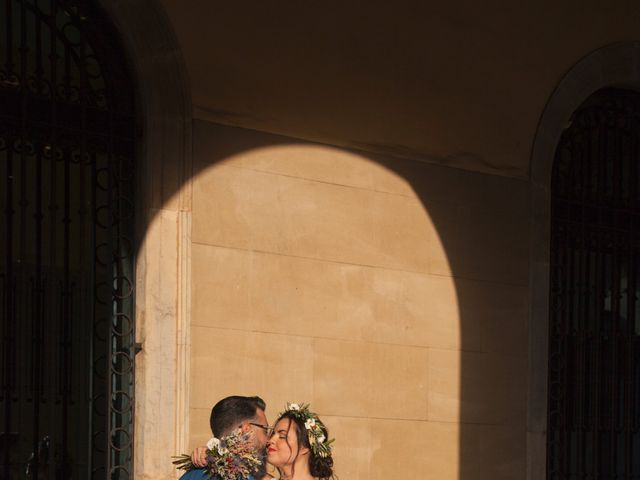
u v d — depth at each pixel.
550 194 11.16
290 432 6.01
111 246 8.72
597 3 11.61
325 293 9.48
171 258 8.64
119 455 8.60
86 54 9.16
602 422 11.68
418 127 10.24
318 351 9.39
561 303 11.38
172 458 8.50
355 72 9.87
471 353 10.39
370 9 10.00
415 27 10.30
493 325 10.58
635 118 12.12
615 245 11.80
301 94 9.50
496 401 10.52
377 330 9.77
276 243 9.23
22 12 8.52
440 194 10.33
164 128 8.73
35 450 8.52
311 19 9.62
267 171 9.23
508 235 10.77
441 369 10.16
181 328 8.61
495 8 10.87
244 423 6.23
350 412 9.53
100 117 8.76
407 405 9.89
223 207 8.96
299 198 9.41
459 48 10.59
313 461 6.01
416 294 10.07
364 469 9.55
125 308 8.72
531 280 10.91
